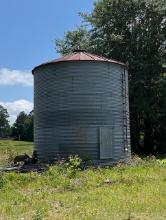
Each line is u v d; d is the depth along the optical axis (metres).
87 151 27.80
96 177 21.27
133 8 48.72
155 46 48.66
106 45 48.78
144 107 45.25
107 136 28.44
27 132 122.25
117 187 18.91
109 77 28.92
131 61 46.72
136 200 16.00
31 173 21.95
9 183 19.80
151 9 47.91
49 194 17.64
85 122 27.98
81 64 28.23
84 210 14.49
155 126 49.31
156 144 49.47
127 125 30.41
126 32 49.69
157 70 46.78
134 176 21.66
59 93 28.47
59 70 28.52
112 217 13.47
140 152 49.12
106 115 28.55
